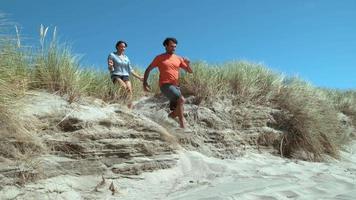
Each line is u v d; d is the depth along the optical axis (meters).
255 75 9.58
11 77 5.39
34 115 5.31
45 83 6.19
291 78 10.31
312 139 8.55
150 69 7.18
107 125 5.79
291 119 8.65
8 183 4.31
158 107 8.29
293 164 7.45
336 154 8.98
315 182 5.82
